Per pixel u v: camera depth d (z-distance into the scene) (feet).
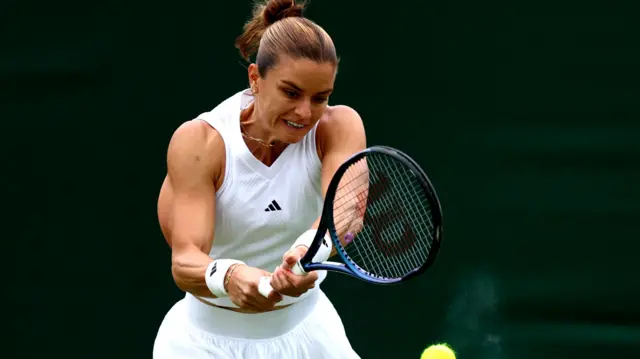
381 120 86.02
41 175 83.92
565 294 80.43
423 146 85.05
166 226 46.44
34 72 84.79
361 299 80.43
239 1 84.48
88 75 84.74
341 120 45.29
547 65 83.56
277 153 45.42
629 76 82.12
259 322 48.11
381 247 43.37
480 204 83.05
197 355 48.67
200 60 84.69
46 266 82.53
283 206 45.80
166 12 84.94
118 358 80.64
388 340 80.07
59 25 84.99
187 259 42.96
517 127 83.56
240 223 45.93
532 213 82.07
